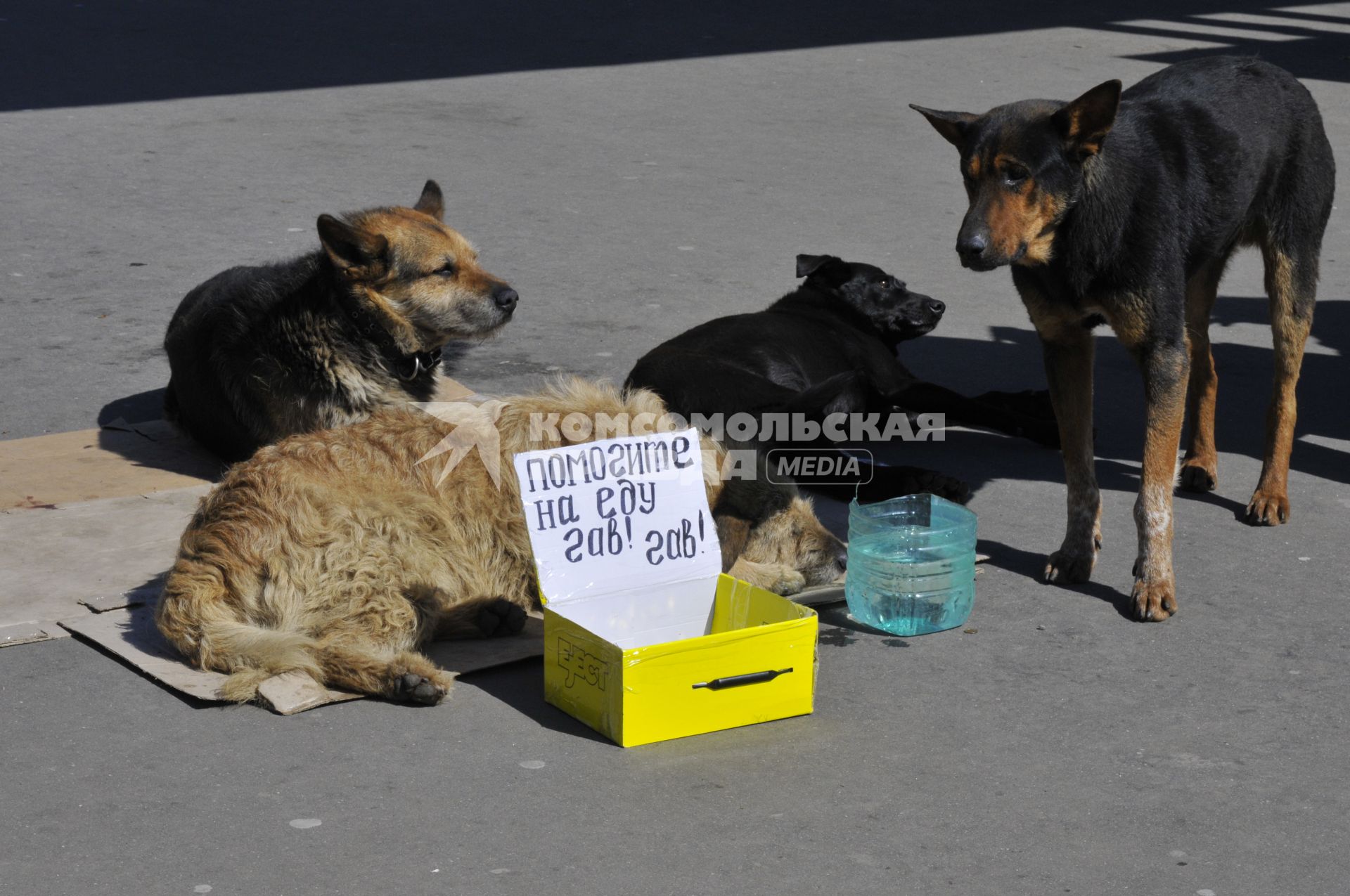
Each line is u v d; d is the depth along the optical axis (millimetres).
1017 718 5266
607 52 20797
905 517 6551
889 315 8359
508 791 4707
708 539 5738
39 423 8273
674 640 5652
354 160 14570
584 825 4523
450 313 7094
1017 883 4262
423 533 5617
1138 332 6047
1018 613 6180
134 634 5676
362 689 5270
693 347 7727
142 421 8336
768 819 4574
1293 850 4465
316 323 7047
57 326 9898
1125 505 7430
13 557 6355
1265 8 24828
